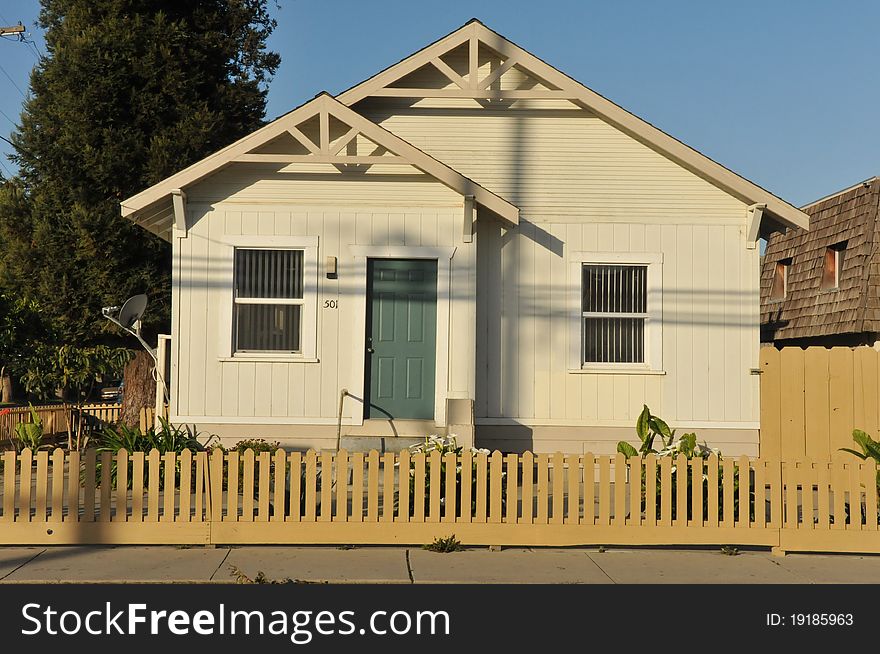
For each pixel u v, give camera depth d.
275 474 9.13
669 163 13.83
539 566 8.66
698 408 13.60
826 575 8.50
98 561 8.61
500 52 13.55
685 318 13.69
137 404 20.83
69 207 20.44
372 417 13.19
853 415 13.56
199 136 20.38
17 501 10.75
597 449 13.52
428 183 13.30
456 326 13.20
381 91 13.59
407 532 9.14
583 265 13.79
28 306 18.92
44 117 20.53
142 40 20.52
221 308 13.12
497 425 13.52
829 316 18.20
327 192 13.29
